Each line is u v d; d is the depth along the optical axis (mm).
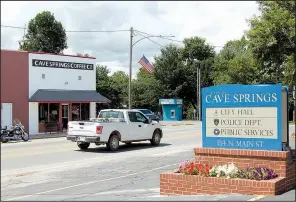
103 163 15570
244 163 9016
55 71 32375
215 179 8359
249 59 18734
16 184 11625
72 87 33750
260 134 8938
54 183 11664
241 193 8094
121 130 20188
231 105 9273
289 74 14852
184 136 27516
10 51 29359
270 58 14961
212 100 9508
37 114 31125
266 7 15305
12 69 29438
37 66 31078
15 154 18594
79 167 14664
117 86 55375
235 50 57656
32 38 51844
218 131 9430
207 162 9469
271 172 8414
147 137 21672
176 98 59500
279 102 8742
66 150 20109
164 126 40781
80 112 34344
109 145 19609
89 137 19297
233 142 9242
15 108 29562
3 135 25344
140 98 58688
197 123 46875
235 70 20469
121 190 10031
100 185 11016
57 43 52344
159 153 18344
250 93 9047
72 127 19938
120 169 13938
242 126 9148
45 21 51469
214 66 57781
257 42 14695
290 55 14570
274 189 7809
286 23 14211
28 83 30453
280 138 8727
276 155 8570
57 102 32094
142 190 9852
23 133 26141
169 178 8883
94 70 35719
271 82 17078
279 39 14492
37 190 10641
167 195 8844
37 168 14562
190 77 59844
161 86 59906
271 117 8828
